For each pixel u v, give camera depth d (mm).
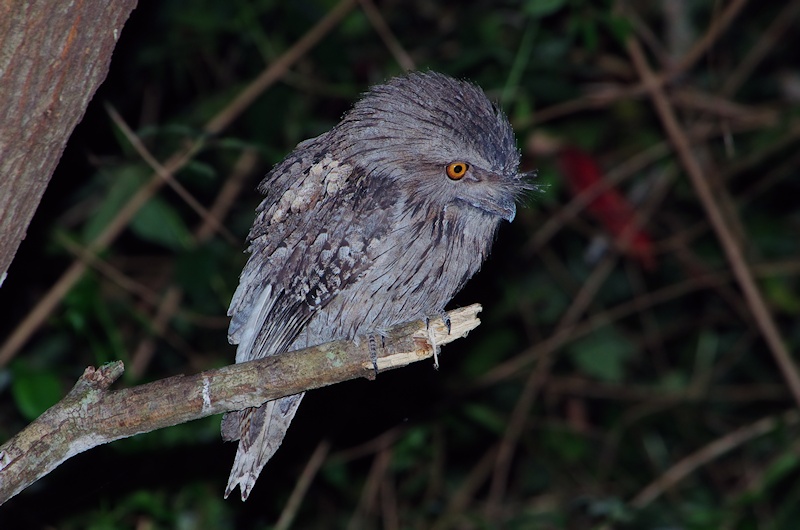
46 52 5090
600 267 12188
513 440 11648
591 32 10500
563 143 12133
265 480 10938
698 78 13359
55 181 10570
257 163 11773
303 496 11023
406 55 11211
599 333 12328
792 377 11508
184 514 10148
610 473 12180
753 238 13039
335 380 5688
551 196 11898
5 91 5074
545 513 11328
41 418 5430
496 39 11617
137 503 9625
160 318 11031
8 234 5488
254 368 5582
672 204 13219
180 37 11547
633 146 12906
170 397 5496
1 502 5340
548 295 12750
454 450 12203
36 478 5418
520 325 12680
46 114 5246
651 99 12016
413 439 11141
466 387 11422
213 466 10047
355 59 12047
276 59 11414
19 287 11039
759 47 12828
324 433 10625
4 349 10039
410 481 11688
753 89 13438
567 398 12836
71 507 9469
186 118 11617
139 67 11453
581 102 11734
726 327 13258
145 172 10258
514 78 10312
